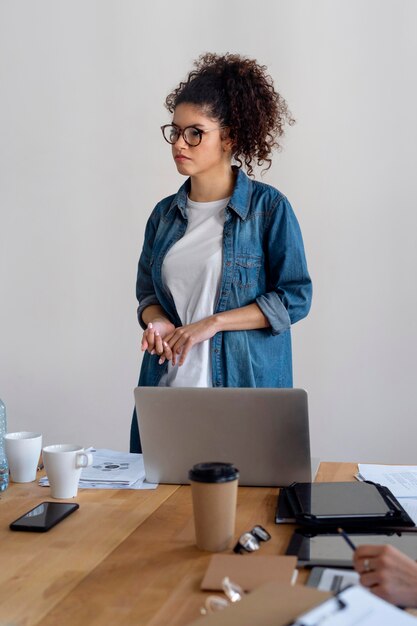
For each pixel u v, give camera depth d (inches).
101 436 142.6
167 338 84.0
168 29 134.0
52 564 47.6
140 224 137.9
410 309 127.0
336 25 127.0
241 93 88.0
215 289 90.4
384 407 129.0
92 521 56.0
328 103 128.0
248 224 90.4
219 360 88.7
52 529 54.2
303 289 90.4
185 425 63.7
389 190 126.7
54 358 143.6
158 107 135.3
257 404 61.3
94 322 141.3
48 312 143.3
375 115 126.5
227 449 63.5
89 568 46.8
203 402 62.6
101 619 39.6
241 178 91.0
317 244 129.9
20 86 141.1
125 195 138.1
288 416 61.0
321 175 129.0
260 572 43.8
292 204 130.5
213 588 42.7
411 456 128.6
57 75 139.3
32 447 67.2
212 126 87.0
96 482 66.0
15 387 145.7
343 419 130.7
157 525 55.0
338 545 49.2
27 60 140.4
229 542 50.2
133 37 135.5
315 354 131.2
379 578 39.3
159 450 65.2
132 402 140.8
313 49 128.1
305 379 131.9
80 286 141.3
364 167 127.3
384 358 128.6
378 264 127.9
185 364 88.9
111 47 136.6
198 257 90.7
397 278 127.3
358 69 126.6
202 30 132.6
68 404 143.6
